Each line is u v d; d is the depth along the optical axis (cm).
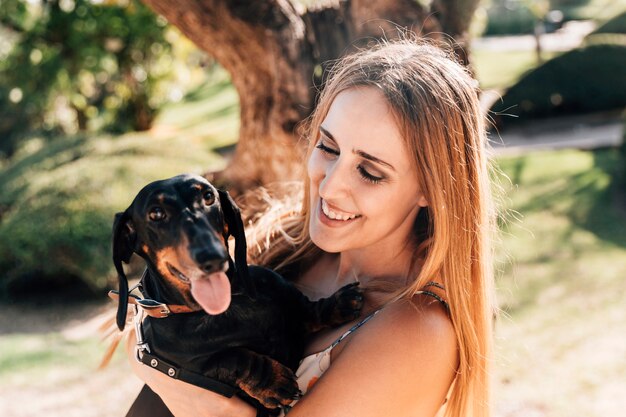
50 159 908
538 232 810
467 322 170
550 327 593
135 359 182
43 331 699
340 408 158
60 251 759
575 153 1051
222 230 163
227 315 169
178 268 153
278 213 231
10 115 1338
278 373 168
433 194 166
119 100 1317
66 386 551
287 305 181
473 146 173
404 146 166
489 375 179
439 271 172
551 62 1343
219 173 463
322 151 179
